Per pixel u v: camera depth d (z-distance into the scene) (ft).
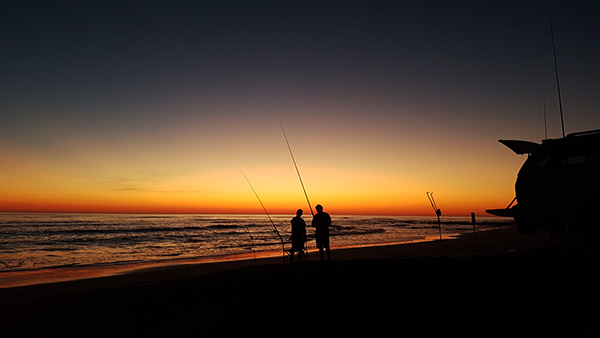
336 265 22.29
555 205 15.52
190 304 15.12
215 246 81.35
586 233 15.06
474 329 9.63
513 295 12.32
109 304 16.30
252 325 11.59
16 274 41.39
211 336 10.73
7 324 13.38
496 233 89.35
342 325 10.96
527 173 16.52
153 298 16.93
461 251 47.19
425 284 14.92
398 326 10.44
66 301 18.03
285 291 16.12
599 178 14.60
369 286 15.51
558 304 10.96
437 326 10.13
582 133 15.62
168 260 55.36
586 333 8.61
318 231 30.99
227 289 17.65
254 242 92.22
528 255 19.74
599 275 13.44
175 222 217.77
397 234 120.67
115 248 76.18
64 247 77.15
